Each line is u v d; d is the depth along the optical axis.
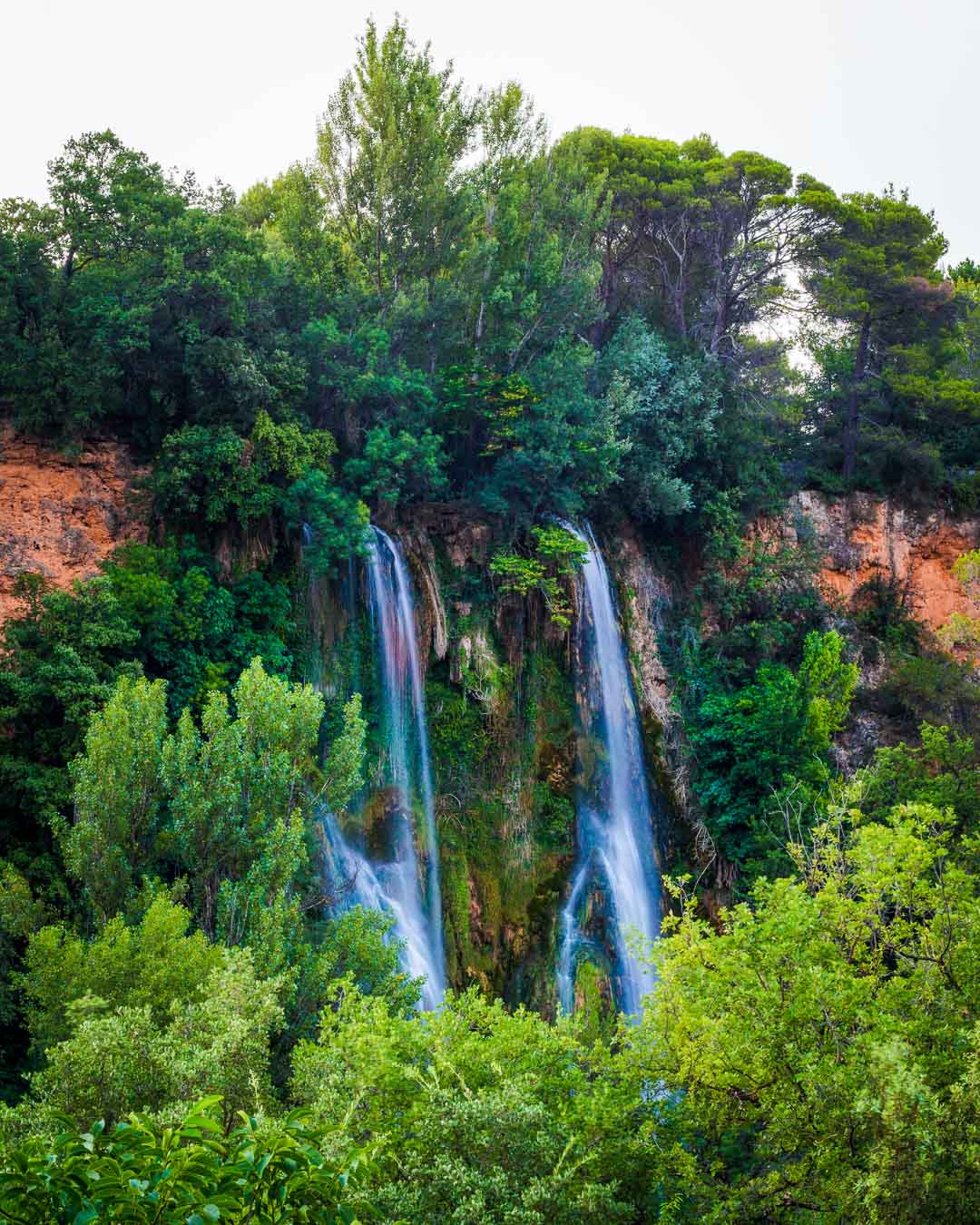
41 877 29.80
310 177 48.03
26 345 37.38
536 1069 19.33
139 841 28.72
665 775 49.78
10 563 36.28
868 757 51.91
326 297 45.69
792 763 47.28
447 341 48.28
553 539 46.25
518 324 49.97
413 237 48.41
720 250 59.78
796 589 56.12
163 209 40.44
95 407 37.72
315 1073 19.38
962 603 59.53
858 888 22.50
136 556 36.75
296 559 41.34
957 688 51.34
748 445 55.91
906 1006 19.81
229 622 37.62
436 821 43.59
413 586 44.50
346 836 40.38
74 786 30.25
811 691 48.41
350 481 43.53
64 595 33.03
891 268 60.00
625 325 54.94
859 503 59.41
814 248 60.94
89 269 39.28
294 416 41.72
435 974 41.50
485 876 44.00
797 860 24.75
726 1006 19.44
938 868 24.47
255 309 42.03
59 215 38.84
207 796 28.73
